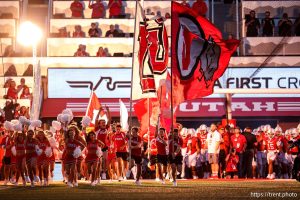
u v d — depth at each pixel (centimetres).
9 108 6469
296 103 7081
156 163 5234
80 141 4334
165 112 5400
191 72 4575
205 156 5906
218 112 6981
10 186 4441
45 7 8600
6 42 7775
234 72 7212
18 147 4450
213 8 8238
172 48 4556
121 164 5169
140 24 5088
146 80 5028
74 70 7231
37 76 6384
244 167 5828
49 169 4722
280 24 7744
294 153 4650
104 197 3378
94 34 7712
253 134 5825
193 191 3828
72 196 3459
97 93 7188
